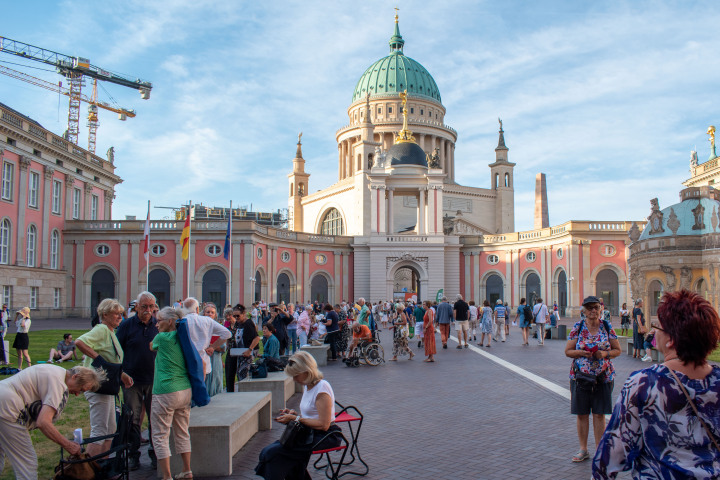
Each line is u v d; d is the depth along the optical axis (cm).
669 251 3003
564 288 6297
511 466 976
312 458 1048
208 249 5916
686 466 436
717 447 443
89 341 989
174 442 938
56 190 5991
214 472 959
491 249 7238
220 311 5872
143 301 1048
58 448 1123
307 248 7044
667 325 468
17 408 780
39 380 795
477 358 2542
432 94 11475
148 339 1043
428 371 2161
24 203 5331
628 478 945
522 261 6912
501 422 1298
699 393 445
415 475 935
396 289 9225
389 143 10756
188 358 911
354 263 7288
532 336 3822
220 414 1069
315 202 10306
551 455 1038
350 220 9206
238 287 5866
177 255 5928
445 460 1015
